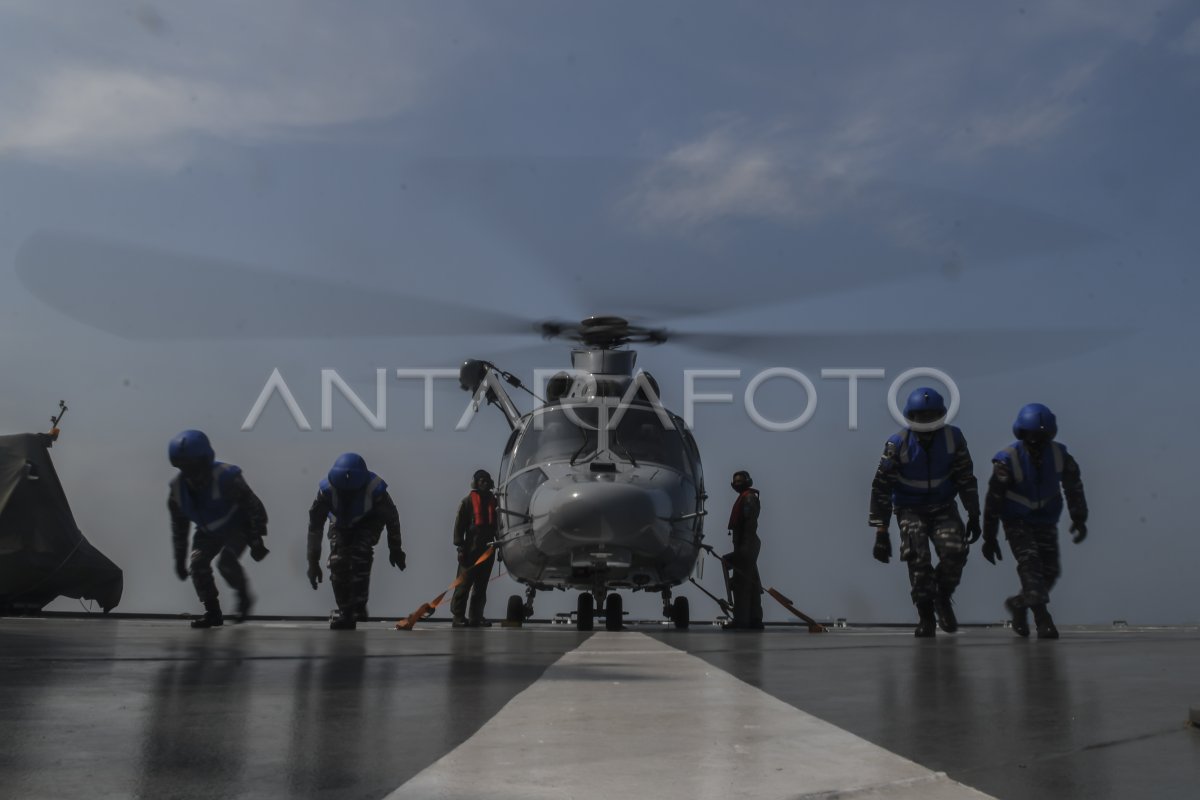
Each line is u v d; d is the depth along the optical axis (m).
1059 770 2.11
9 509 11.91
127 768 2.10
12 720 2.69
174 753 2.25
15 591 11.83
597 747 2.32
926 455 8.43
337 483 9.50
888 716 2.84
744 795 1.87
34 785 1.95
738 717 2.77
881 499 8.61
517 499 10.49
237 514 8.84
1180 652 5.40
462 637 6.96
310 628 9.36
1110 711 2.94
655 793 1.88
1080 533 8.19
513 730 2.55
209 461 8.70
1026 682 3.73
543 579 10.54
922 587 8.32
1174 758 2.24
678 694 3.27
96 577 12.25
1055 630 7.61
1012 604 7.95
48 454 12.48
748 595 11.03
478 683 3.56
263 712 2.84
